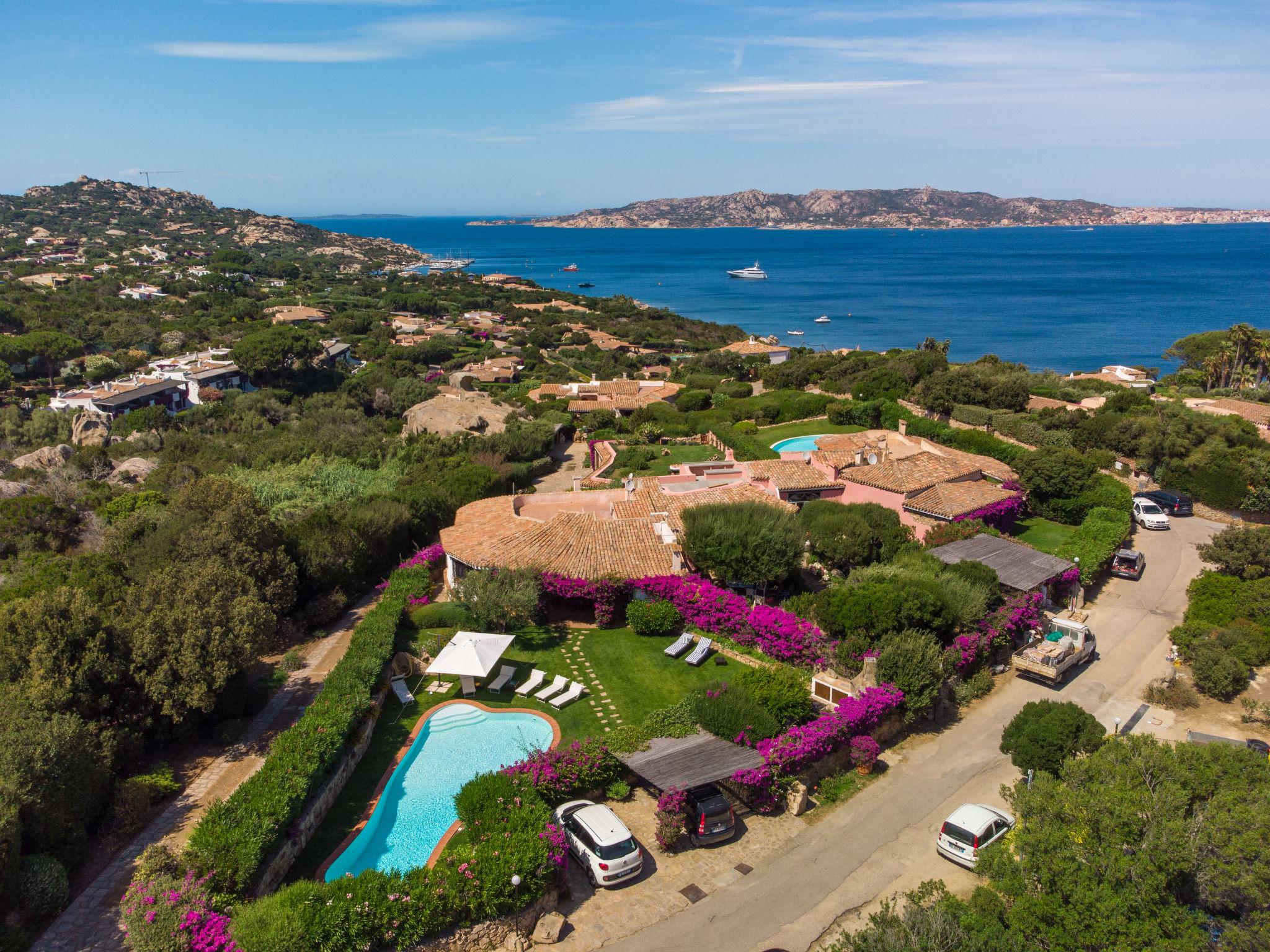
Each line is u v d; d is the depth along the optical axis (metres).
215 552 32.78
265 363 121.44
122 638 25.12
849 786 25.03
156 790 22.47
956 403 70.06
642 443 73.31
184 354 138.50
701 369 125.25
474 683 29.62
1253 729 28.81
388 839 21.91
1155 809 17.47
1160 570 43.62
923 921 16.36
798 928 19.08
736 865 21.38
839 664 29.58
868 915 19.56
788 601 34.16
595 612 35.03
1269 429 63.41
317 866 20.45
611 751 23.50
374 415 113.75
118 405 99.50
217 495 39.47
